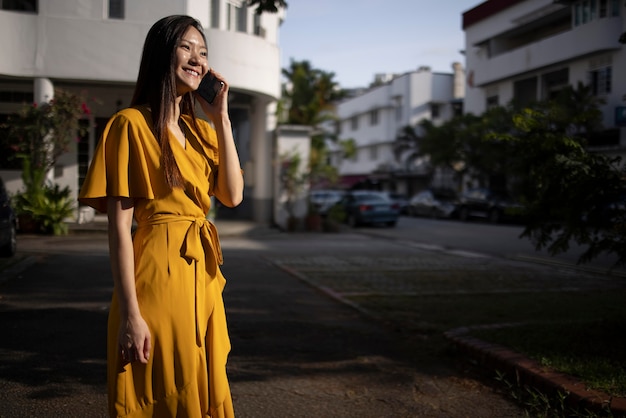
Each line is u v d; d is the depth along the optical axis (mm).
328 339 5574
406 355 5070
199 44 2096
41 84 14234
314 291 8266
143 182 1927
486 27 33125
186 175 1992
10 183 14625
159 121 1969
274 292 8039
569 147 5020
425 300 7629
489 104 33188
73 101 14094
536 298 7762
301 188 19078
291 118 21031
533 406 3701
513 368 4258
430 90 45781
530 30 30891
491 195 27172
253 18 17156
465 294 8133
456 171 33094
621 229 4770
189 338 1929
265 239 16453
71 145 16375
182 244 1958
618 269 10711
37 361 4504
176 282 1926
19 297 6801
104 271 8773
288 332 5812
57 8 14133
